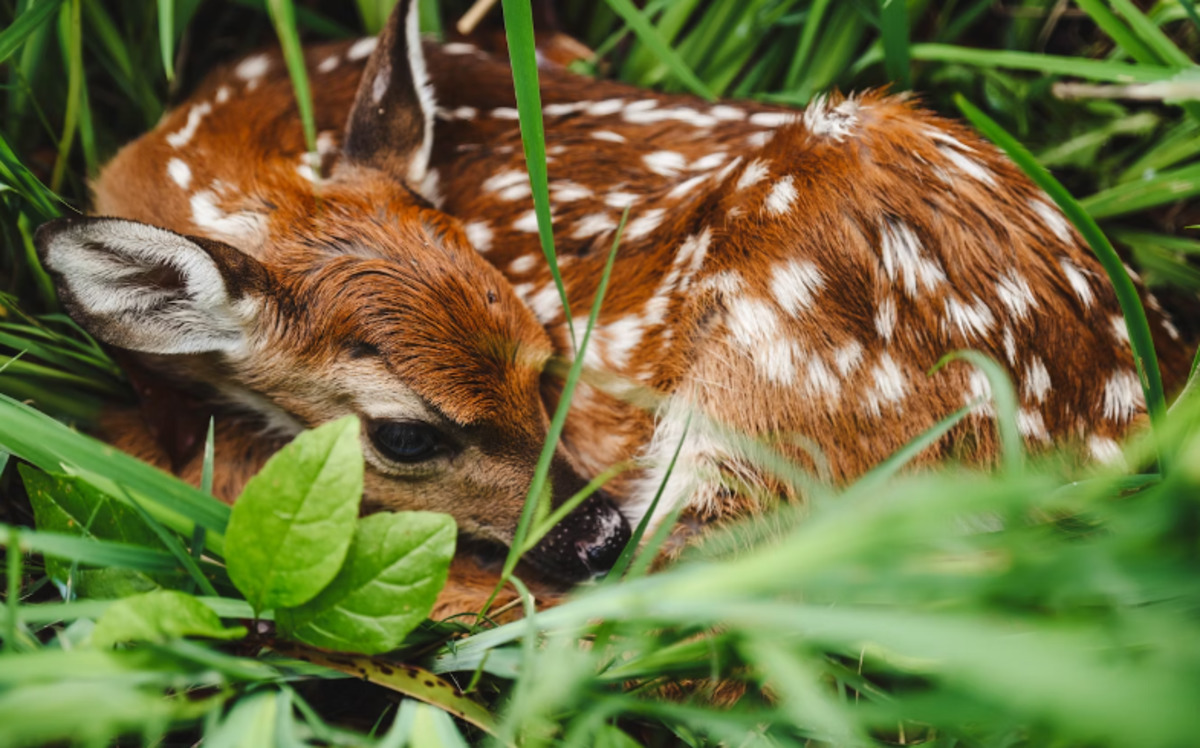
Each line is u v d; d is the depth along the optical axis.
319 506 2.14
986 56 2.34
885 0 2.31
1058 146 2.42
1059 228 2.29
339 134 2.36
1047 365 2.29
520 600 2.22
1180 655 2.06
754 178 2.30
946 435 2.29
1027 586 2.08
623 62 2.49
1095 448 2.30
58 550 2.12
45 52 2.37
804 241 2.28
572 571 2.30
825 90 2.43
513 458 2.28
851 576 2.09
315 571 2.14
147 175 2.33
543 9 2.50
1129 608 2.12
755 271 2.29
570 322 2.21
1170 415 2.17
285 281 2.27
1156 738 1.80
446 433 2.27
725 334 2.30
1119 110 2.42
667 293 2.31
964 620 2.07
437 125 2.38
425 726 2.14
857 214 2.28
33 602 2.26
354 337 2.26
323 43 2.47
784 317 2.29
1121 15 2.36
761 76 2.46
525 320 2.29
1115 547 2.08
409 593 2.14
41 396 2.31
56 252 2.22
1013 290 2.28
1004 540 2.13
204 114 2.36
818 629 2.12
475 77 2.40
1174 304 2.42
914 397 2.29
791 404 2.29
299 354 2.27
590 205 2.35
